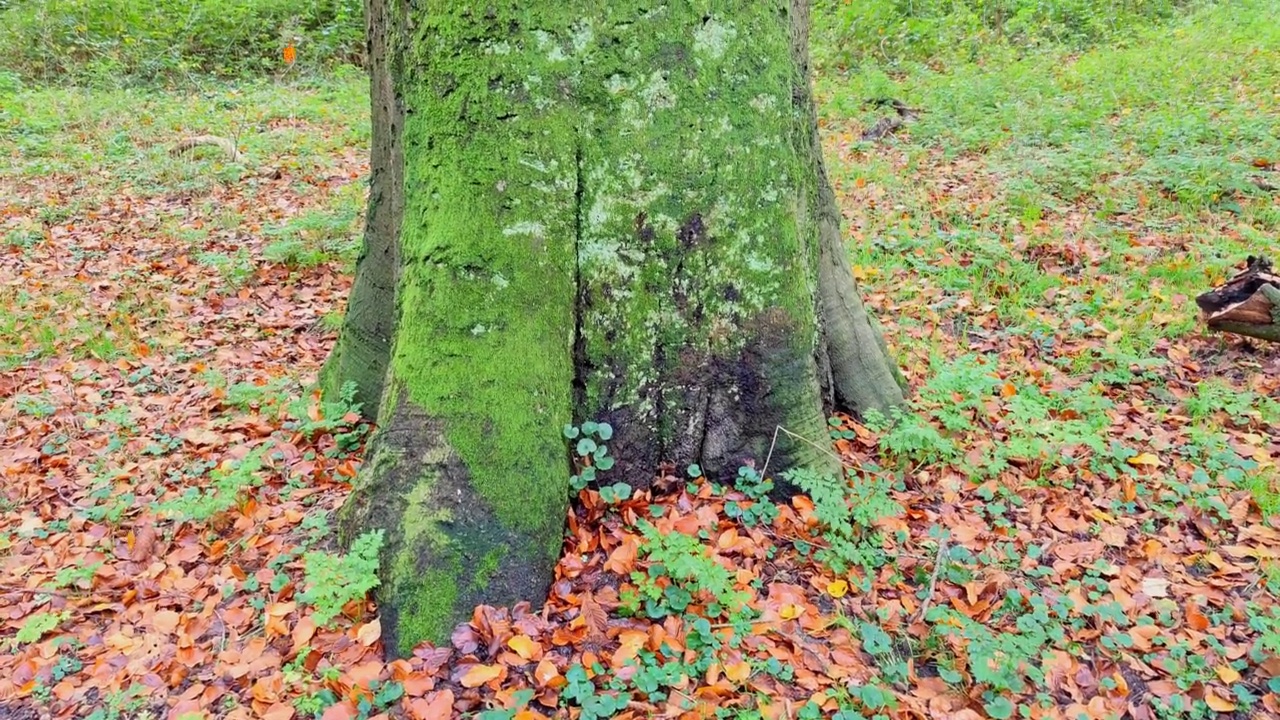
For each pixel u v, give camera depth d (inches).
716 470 135.6
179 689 108.6
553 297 123.5
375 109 153.0
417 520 113.4
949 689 107.0
